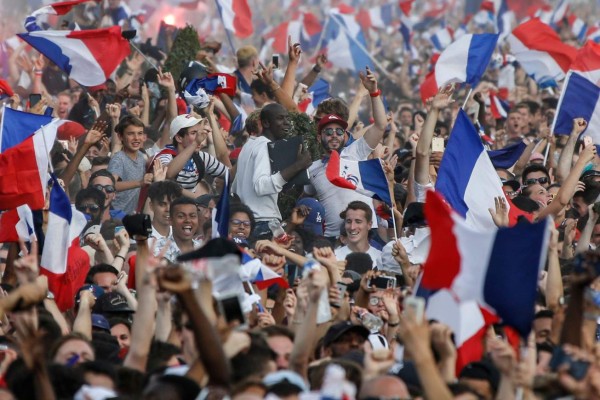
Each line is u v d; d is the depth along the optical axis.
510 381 20.14
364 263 33.31
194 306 19.06
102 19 64.19
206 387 19.91
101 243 31.23
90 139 36.47
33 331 20.22
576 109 41.88
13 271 30.03
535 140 49.47
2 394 19.67
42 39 41.88
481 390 22.28
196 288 20.80
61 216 28.89
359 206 35.28
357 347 24.16
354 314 26.59
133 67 50.06
